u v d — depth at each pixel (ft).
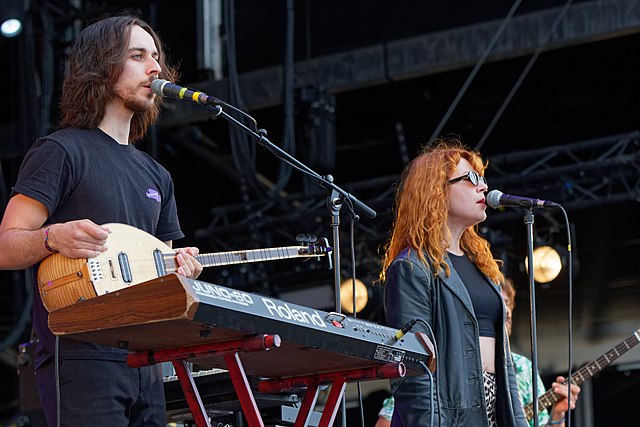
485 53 33.60
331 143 35.12
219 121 37.60
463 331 14.76
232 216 42.60
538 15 33.27
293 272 39.29
